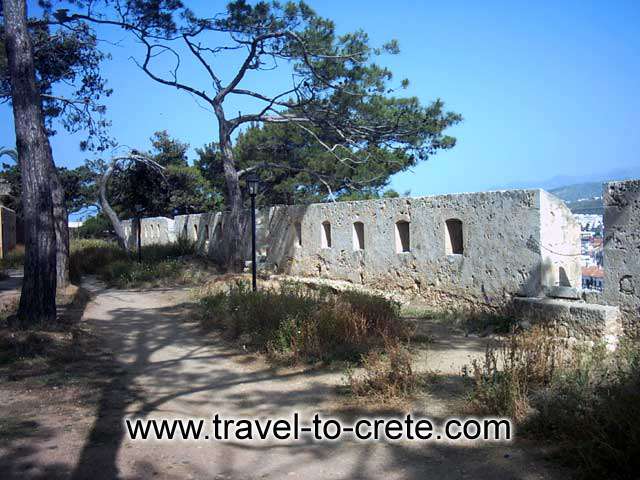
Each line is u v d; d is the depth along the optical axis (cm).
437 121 1842
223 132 1962
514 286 1012
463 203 1128
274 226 1897
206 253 2438
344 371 743
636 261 799
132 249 2753
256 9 1712
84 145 2138
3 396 659
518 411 530
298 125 2000
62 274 1523
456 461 471
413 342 886
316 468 480
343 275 1535
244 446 534
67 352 862
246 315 1023
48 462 482
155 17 1680
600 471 406
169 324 1157
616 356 657
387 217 1362
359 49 1777
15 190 3712
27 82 1000
